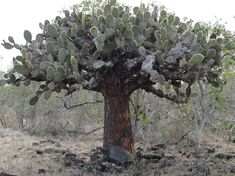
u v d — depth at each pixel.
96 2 7.07
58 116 10.55
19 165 5.91
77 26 6.16
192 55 5.51
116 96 5.93
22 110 10.89
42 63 5.49
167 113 8.45
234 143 8.46
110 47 5.49
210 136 9.12
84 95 10.30
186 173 5.50
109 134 5.93
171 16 5.96
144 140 8.20
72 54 5.36
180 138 8.40
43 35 6.44
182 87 7.97
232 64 7.20
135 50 5.69
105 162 5.74
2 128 11.20
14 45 6.21
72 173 5.55
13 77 5.87
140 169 5.67
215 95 7.78
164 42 5.46
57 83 5.53
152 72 5.02
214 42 5.82
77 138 9.68
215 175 5.53
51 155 6.96
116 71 5.91
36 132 10.45
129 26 5.45
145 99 8.27
